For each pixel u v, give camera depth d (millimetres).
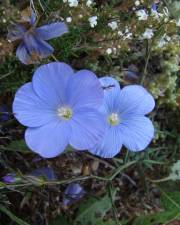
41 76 104
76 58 127
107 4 130
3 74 117
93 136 104
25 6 118
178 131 138
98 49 122
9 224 122
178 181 133
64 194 123
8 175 111
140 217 122
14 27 109
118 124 114
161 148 135
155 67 136
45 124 104
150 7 129
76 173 125
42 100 105
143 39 127
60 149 103
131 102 115
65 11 118
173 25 127
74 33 120
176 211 121
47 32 109
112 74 128
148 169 134
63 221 121
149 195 132
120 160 129
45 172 121
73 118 106
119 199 132
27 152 120
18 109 104
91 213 123
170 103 135
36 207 124
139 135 114
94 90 105
